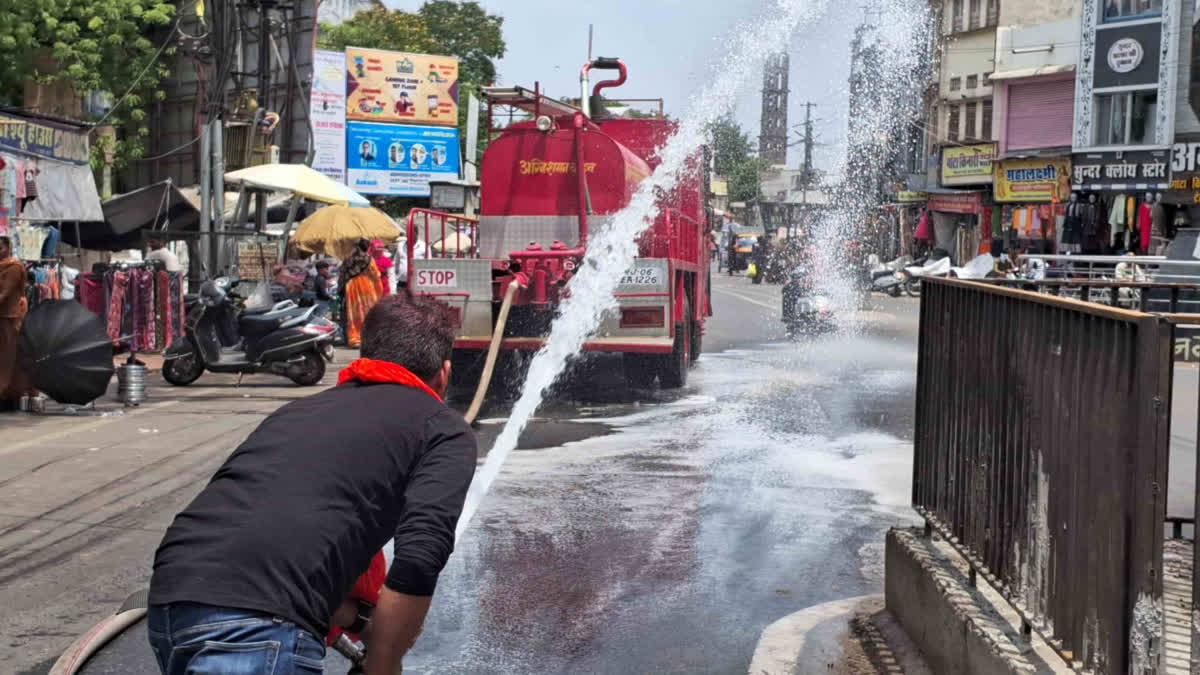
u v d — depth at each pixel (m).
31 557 6.79
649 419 12.34
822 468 9.55
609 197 14.31
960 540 4.89
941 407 5.22
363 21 55.16
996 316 4.45
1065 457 3.68
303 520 2.79
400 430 2.99
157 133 37.31
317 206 30.70
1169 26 34.22
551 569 6.63
